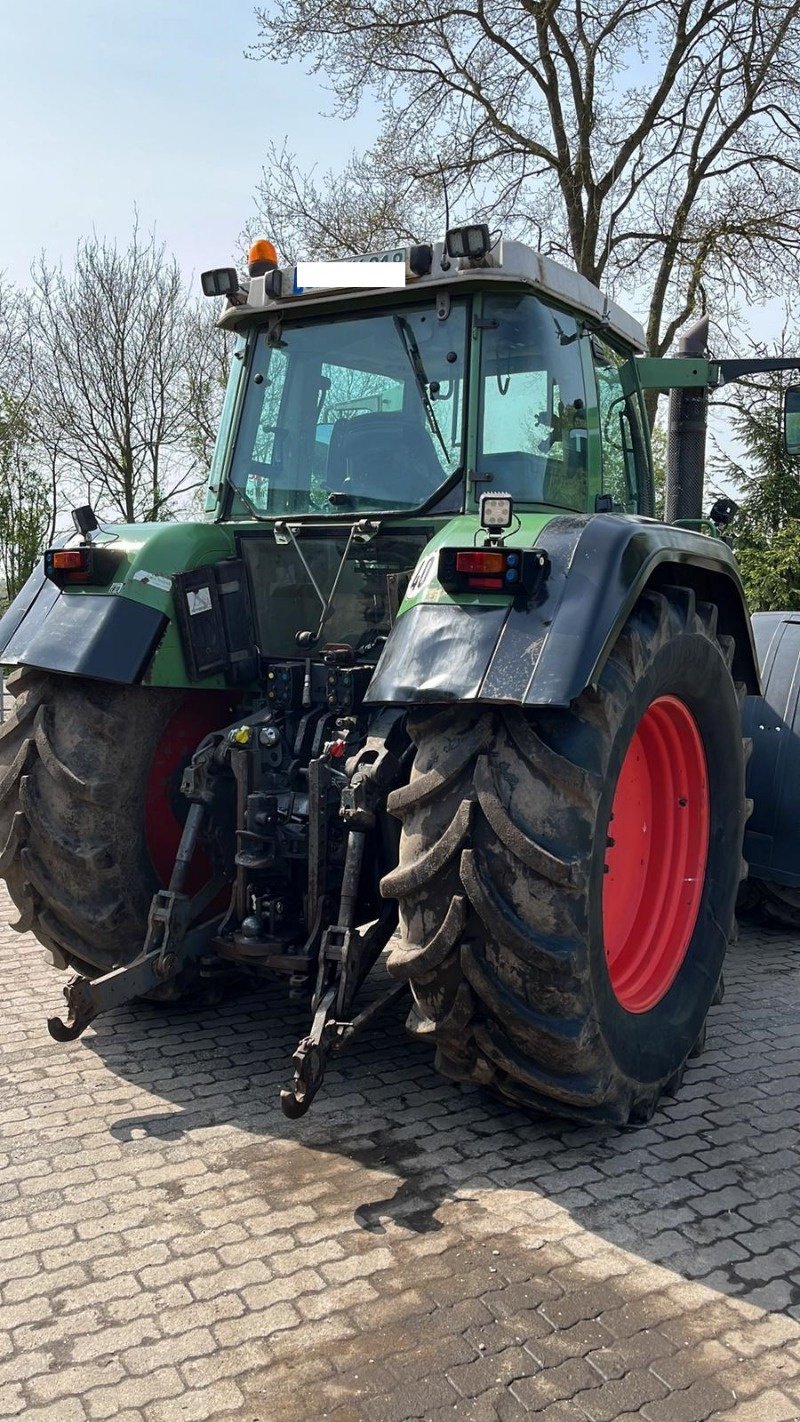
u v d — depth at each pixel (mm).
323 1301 2258
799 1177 2848
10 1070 3354
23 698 3535
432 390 3389
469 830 2539
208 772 3305
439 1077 3369
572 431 3592
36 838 3393
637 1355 2129
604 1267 2410
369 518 3424
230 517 3834
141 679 3334
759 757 4891
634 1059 2934
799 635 5070
